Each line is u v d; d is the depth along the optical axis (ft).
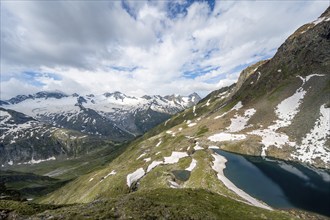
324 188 261.44
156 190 184.75
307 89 563.07
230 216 143.95
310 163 360.69
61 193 597.93
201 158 354.33
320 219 193.98
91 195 387.14
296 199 232.94
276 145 427.74
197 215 136.46
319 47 648.38
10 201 164.25
